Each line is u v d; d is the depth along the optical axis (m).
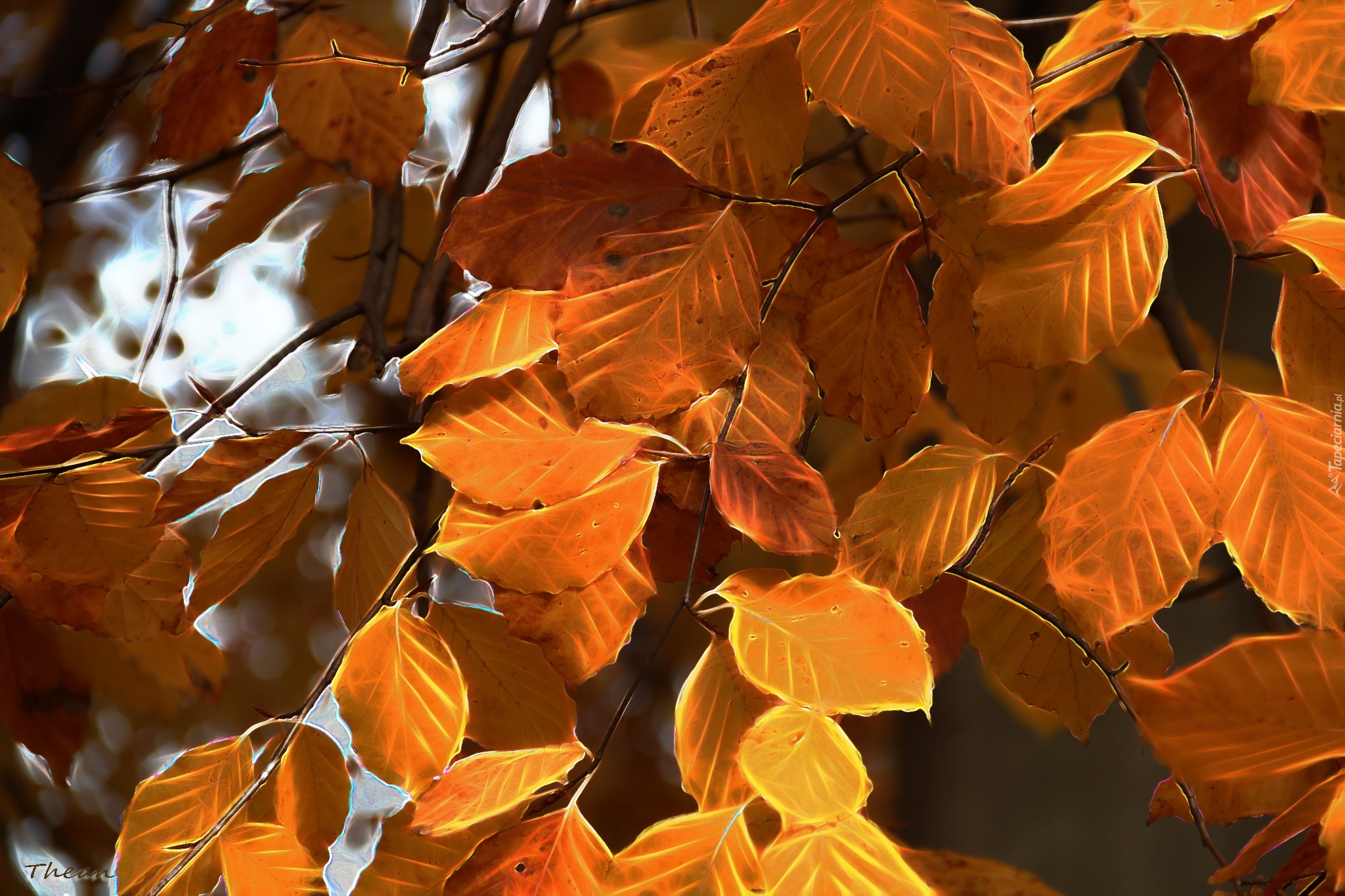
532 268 1.53
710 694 1.53
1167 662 1.59
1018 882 1.54
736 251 1.52
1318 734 1.50
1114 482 1.52
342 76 1.66
